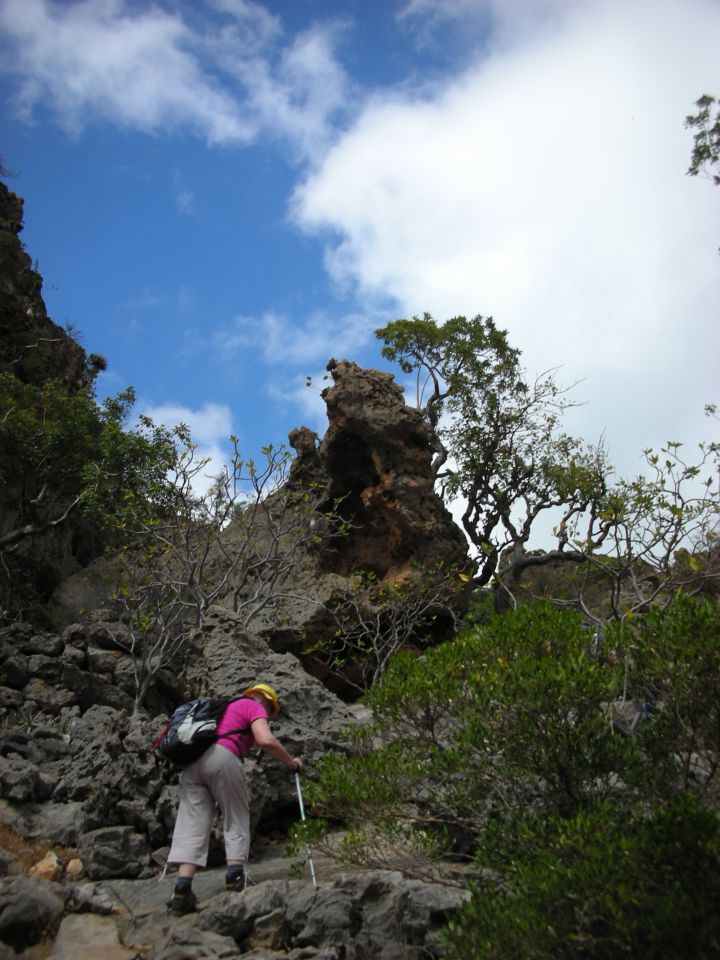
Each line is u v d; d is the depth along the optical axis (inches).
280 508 678.5
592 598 600.1
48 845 287.7
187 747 241.3
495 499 1008.9
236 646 391.2
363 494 761.6
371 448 767.1
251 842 301.3
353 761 240.8
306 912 210.7
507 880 206.4
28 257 1333.7
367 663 644.7
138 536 608.1
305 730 335.9
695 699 213.8
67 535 1011.3
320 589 663.1
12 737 354.3
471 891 195.8
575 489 676.1
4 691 426.3
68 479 816.3
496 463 1002.7
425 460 768.3
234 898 220.2
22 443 805.2
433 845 230.8
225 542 700.0
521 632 239.1
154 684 451.5
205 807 241.1
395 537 741.3
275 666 379.9
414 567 722.2
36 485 859.4
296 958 195.2
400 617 673.0
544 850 195.0
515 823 217.2
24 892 220.8
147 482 748.6
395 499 743.7
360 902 213.8
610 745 215.8
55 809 312.2
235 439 567.5
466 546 765.9
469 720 225.1
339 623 622.2
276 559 579.5
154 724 328.5
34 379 1206.9
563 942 169.2
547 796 219.8
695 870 174.6
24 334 1224.2
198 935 208.8
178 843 236.7
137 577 574.6
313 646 615.8
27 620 754.8
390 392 788.0
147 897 251.1
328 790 236.7
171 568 583.5
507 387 1037.8
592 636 250.4
